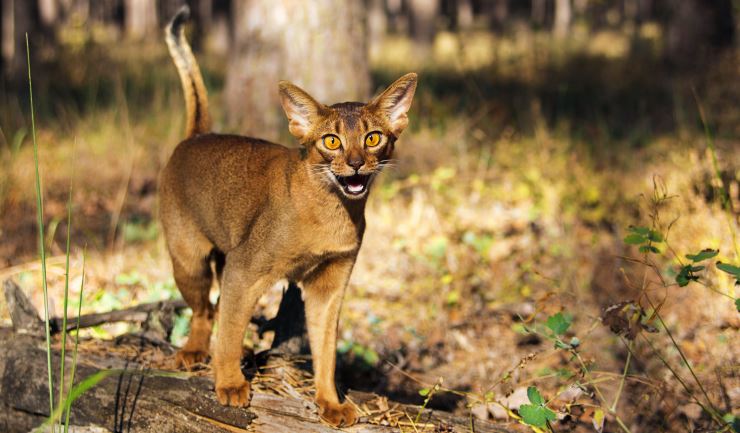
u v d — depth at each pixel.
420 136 8.98
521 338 5.26
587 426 3.83
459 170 8.20
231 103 8.74
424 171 8.02
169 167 4.26
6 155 8.14
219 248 4.01
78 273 5.47
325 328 3.55
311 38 8.28
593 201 7.14
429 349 5.18
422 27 22.19
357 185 3.43
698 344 4.65
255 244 3.54
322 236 3.47
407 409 3.42
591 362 3.82
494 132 9.41
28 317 3.86
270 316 5.10
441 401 4.52
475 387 4.67
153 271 5.75
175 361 3.79
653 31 21.83
